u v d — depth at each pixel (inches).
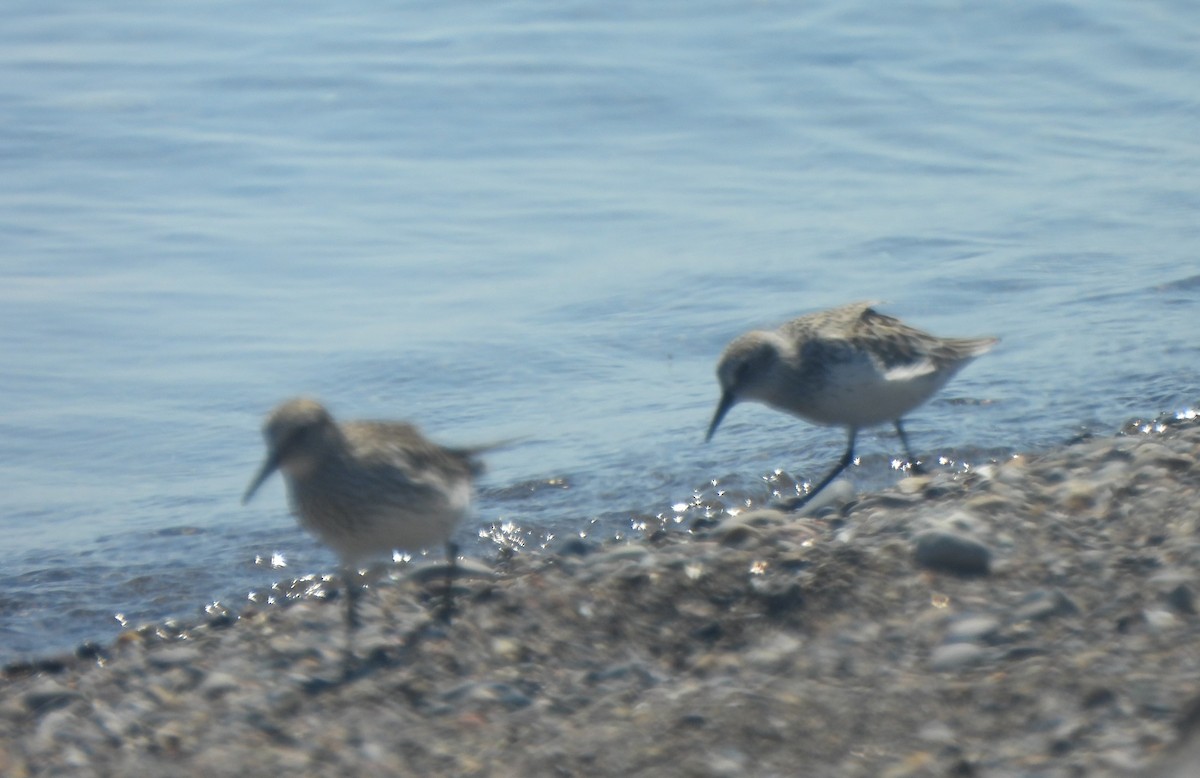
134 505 538.6
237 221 832.3
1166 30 1096.8
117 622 449.7
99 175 888.9
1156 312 672.4
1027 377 607.5
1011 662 318.0
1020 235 785.6
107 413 617.6
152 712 347.3
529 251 789.9
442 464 396.8
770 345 494.6
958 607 346.0
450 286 748.0
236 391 636.7
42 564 487.8
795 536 410.3
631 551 408.8
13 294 735.7
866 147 939.3
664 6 1152.8
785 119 976.9
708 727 303.4
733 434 573.3
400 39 1097.4
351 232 818.2
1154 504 396.8
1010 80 1034.7
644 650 359.6
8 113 964.0
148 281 756.0
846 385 488.1
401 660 360.5
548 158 927.7
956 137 947.3
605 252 785.6
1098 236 779.4
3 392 636.1
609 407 609.0
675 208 845.2
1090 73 1043.3
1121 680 300.8
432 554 482.9
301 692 348.5
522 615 374.0
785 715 304.0
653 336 680.4
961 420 569.6
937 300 702.5
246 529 512.4
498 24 1120.8
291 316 716.7
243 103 992.9
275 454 380.2
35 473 567.2
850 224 810.8
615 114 989.8
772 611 360.8
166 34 1114.7
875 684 315.9
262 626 391.5
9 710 353.4
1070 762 274.2
